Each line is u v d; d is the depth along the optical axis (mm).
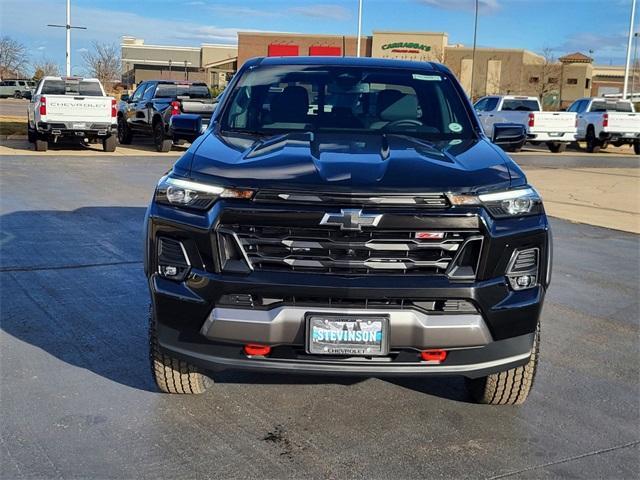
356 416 3889
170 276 3496
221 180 3400
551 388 4359
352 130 4570
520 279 3445
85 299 5828
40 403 3916
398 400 4113
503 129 4859
